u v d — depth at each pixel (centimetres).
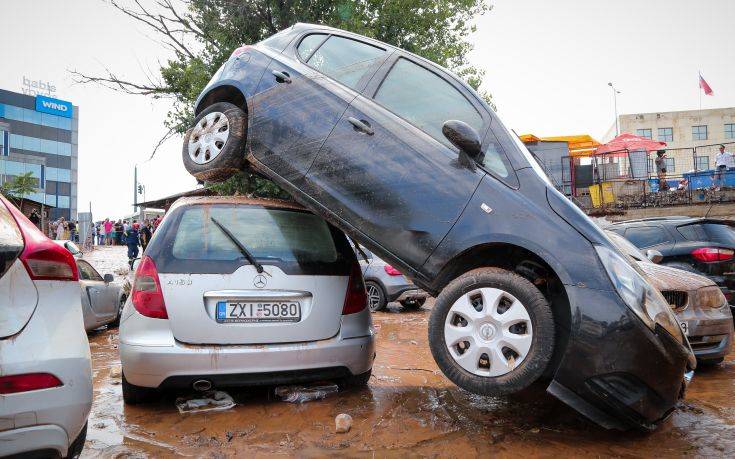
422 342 666
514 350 312
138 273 363
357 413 364
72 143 9488
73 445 236
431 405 385
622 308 296
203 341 349
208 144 480
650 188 1972
